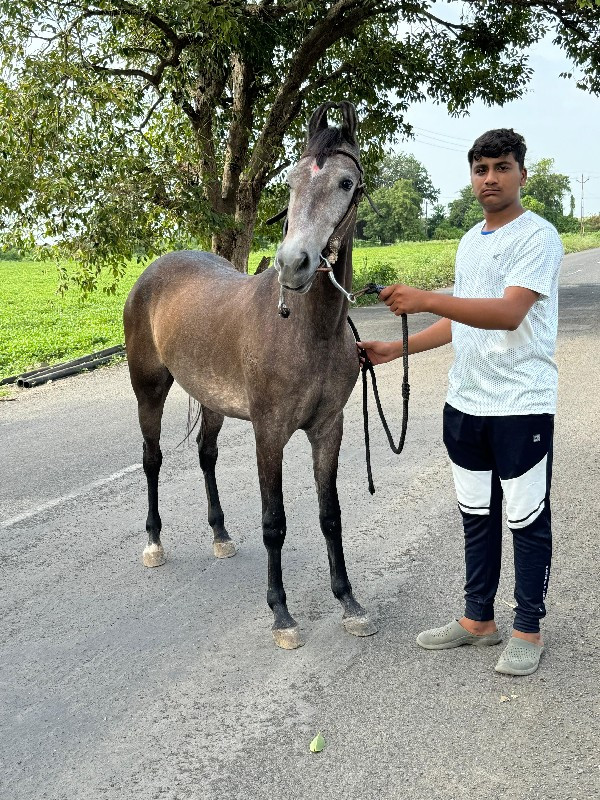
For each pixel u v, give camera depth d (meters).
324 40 12.46
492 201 2.88
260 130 14.62
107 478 5.89
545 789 2.38
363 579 3.97
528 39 15.00
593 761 2.49
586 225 90.25
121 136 11.73
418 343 3.50
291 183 2.87
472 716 2.77
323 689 3.01
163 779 2.54
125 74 12.28
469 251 3.01
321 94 14.52
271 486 3.39
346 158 2.87
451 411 3.12
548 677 2.99
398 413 7.29
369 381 8.74
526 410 2.89
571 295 18.16
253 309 3.42
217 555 4.41
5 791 2.53
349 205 2.89
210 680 3.13
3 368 11.24
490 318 2.70
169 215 11.84
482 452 3.07
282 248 2.71
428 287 22.14
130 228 11.20
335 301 3.10
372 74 14.16
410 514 4.82
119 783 2.54
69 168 11.17
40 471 6.13
